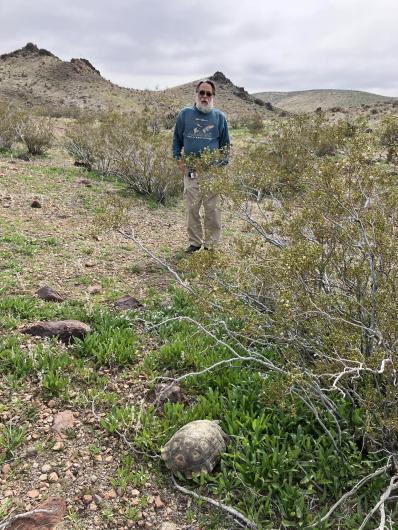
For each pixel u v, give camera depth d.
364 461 2.77
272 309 4.04
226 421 3.21
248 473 2.79
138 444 3.04
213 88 6.43
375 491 2.69
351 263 3.41
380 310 2.80
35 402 3.42
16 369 3.66
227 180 4.70
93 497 2.72
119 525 2.57
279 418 3.18
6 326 4.32
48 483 2.79
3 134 15.16
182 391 3.63
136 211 9.62
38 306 4.82
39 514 2.53
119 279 5.93
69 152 15.05
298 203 4.42
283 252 3.41
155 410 3.32
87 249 6.82
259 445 2.94
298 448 2.86
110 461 2.99
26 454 2.98
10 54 119.06
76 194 10.12
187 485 2.80
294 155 6.59
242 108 101.69
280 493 2.68
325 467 2.77
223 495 2.73
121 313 4.87
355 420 3.01
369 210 3.24
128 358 4.05
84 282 5.67
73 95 98.12
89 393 3.53
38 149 15.20
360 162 3.27
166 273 6.26
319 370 2.94
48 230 7.52
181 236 8.23
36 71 108.69
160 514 2.65
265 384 3.32
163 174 10.62
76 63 111.50
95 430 3.23
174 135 6.74
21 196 9.30
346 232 3.14
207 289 4.82
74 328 4.27
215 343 4.25
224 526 2.57
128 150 11.73
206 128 6.53
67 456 3.00
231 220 9.41
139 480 2.83
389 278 2.91
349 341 2.89
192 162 5.54
